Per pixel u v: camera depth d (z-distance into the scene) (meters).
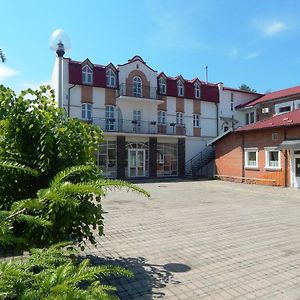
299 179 18.61
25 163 3.99
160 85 29.55
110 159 25.83
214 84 32.66
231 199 13.56
